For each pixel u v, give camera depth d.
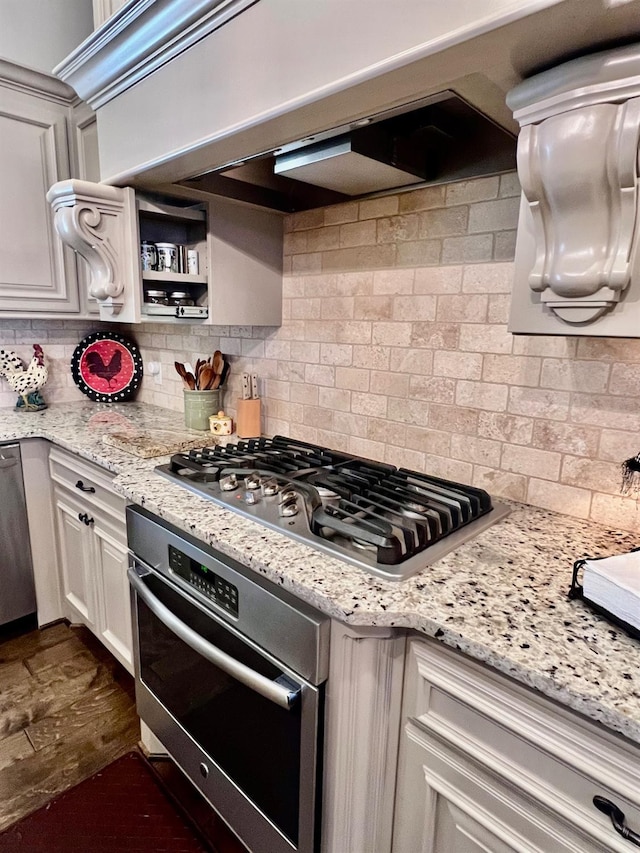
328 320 1.59
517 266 0.91
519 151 0.81
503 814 0.75
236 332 1.94
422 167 1.23
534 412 1.19
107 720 1.68
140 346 2.56
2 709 1.71
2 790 1.43
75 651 2.02
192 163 1.28
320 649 0.88
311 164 1.16
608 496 1.11
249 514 1.12
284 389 1.78
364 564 0.90
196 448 1.67
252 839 1.11
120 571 1.61
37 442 2.00
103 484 1.61
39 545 2.08
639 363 1.03
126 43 1.25
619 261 0.77
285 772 0.99
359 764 0.91
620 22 0.66
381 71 0.81
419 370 1.39
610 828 0.64
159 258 1.61
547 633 0.73
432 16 0.73
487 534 1.06
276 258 1.70
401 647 0.85
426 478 1.28
